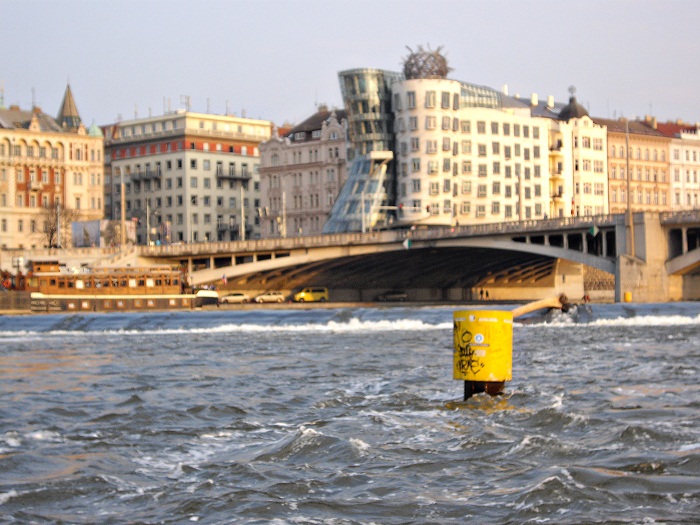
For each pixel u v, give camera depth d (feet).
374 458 80.12
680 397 110.83
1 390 136.05
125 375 157.07
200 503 68.08
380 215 637.30
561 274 598.34
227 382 142.92
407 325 305.94
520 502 65.98
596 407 103.55
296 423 100.01
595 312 300.20
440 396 115.96
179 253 574.97
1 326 328.29
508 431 89.76
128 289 458.91
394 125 647.97
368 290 612.70
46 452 87.45
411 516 64.44
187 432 96.17
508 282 614.75
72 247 644.27
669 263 463.42
